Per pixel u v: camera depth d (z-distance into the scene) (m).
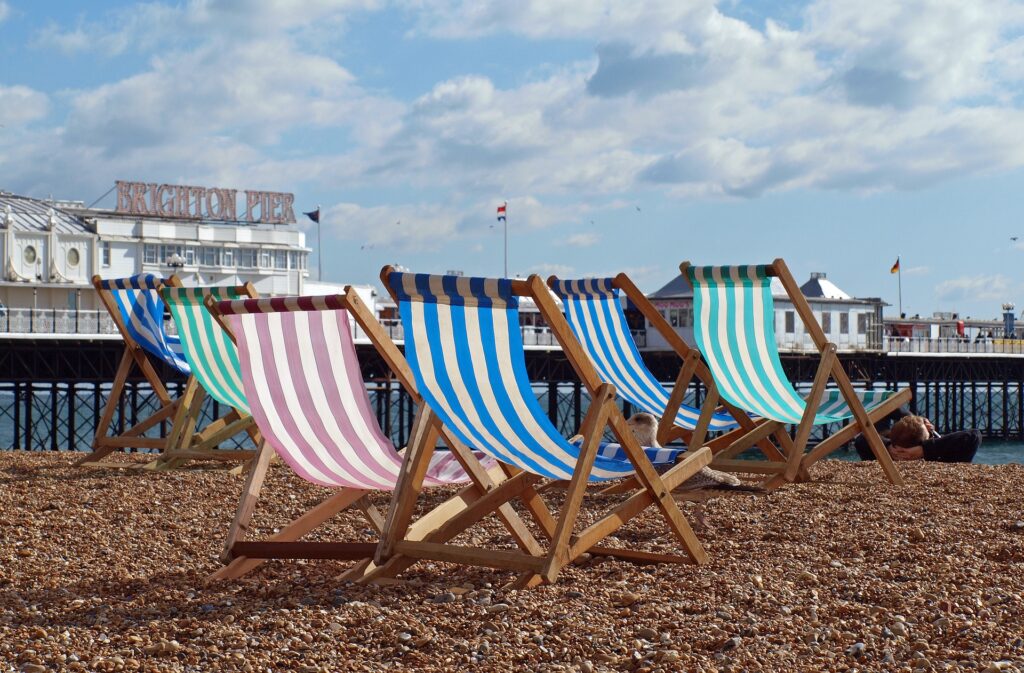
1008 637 3.43
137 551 5.23
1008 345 42.44
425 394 4.09
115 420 33.88
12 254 50.78
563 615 3.83
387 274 3.97
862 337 38.47
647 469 4.56
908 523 5.69
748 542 5.25
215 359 7.74
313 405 4.49
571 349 4.22
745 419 7.91
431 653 3.44
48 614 3.95
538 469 4.48
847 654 3.38
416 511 6.40
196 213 63.00
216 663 3.34
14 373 26.64
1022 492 6.82
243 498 4.68
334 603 4.05
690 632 3.61
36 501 6.72
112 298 8.88
